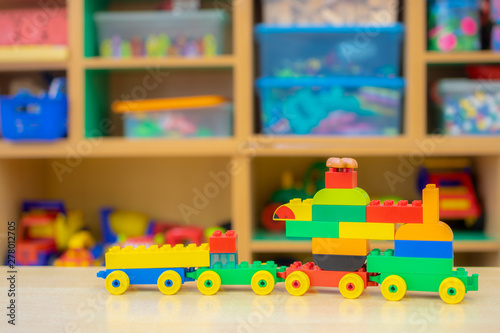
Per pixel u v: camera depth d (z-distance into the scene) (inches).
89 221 74.2
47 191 74.5
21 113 58.7
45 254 63.9
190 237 63.9
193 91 70.7
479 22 58.2
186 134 60.2
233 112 61.7
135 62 59.2
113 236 69.7
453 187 65.1
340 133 59.0
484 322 21.4
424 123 57.7
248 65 58.2
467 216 63.5
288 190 68.2
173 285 26.2
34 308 23.7
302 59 59.7
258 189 72.7
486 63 62.4
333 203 26.2
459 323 21.2
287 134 59.2
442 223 25.5
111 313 22.9
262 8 60.9
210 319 22.0
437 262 25.0
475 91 58.3
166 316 22.5
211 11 59.4
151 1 69.8
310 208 26.5
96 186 74.2
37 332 20.6
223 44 62.7
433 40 58.8
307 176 69.1
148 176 74.2
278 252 70.4
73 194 74.3
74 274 30.2
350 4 58.6
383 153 57.9
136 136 60.5
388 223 25.6
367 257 25.8
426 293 26.3
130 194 74.2
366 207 25.9
